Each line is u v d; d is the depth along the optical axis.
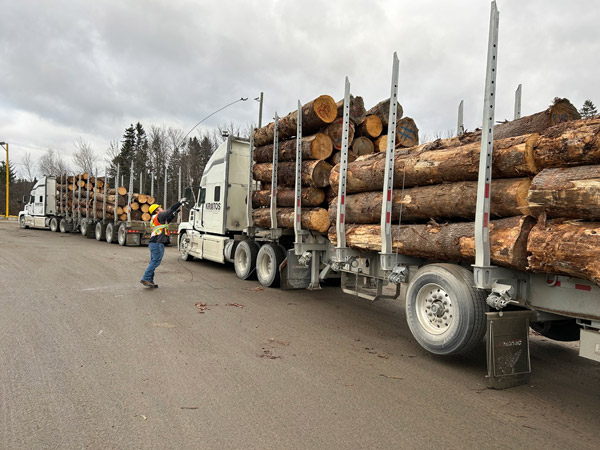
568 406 3.77
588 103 33.88
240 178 11.09
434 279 4.73
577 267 3.42
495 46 4.07
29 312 6.23
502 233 4.04
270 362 4.57
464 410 3.59
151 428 3.06
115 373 4.08
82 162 52.09
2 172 63.12
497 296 4.04
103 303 7.00
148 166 42.78
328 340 5.52
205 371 4.22
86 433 2.96
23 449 2.74
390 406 3.60
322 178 7.68
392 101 5.38
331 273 8.41
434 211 5.00
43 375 3.97
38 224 27.77
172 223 19.64
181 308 6.91
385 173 5.39
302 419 3.29
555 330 5.47
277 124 8.67
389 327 6.36
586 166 3.57
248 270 9.84
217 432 3.04
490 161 4.12
